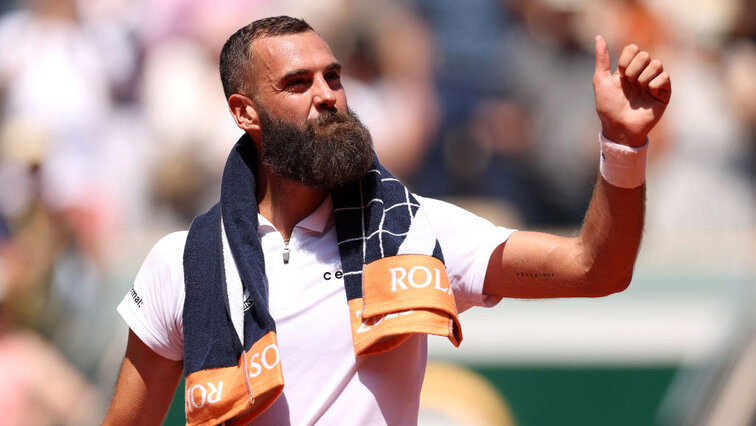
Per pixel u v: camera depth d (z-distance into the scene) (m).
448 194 22.81
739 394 17.88
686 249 20.12
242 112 9.62
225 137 22.81
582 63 22.14
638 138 8.48
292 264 9.27
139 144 23.27
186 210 22.64
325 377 8.97
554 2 22.30
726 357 18.50
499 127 22.67
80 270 21.52
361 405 8.91
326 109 9.22
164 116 23.17
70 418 20.31
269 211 9.59
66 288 21.22
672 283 19.19
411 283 8.82
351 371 8.95
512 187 22.42
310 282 9.16
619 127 8.52
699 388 18.50
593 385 18.78
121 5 24.39
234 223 9.32
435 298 8.76
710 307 19.02
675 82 22.42
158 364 9.65
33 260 21.28
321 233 9.37
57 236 21.92
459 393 18.80
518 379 18.88
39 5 24.61
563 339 18.92
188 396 9.05
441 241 9.41
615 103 8.55
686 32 23.19
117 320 20.97
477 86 23.25
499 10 23.55
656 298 19.08
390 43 22.88
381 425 8.91
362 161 9.11
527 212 22.19
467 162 22.91
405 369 9.12
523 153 22.27
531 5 22.78
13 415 20.05
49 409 20.28
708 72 22.73
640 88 8.55
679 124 22.03
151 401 9.70
